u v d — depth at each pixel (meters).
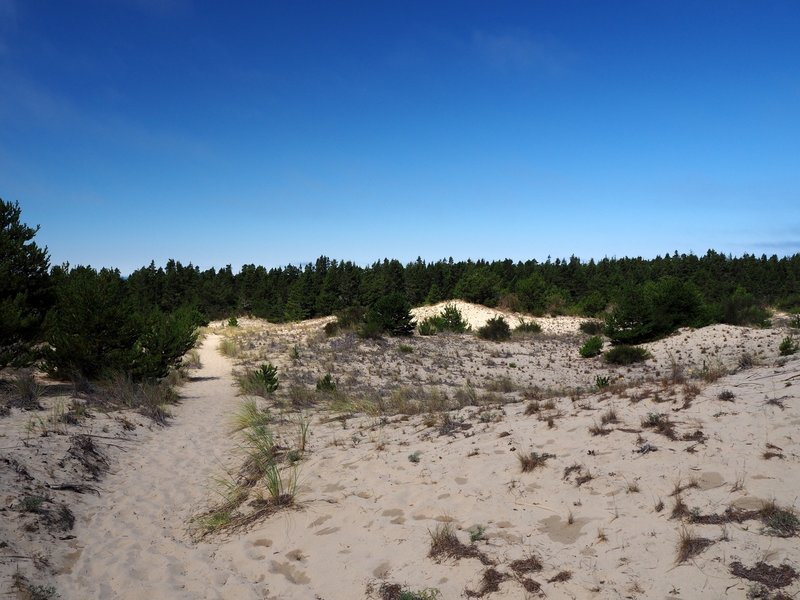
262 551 5.06
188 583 4.48
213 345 30.92
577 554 4.09
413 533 4.91
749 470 4.68
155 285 61.62
